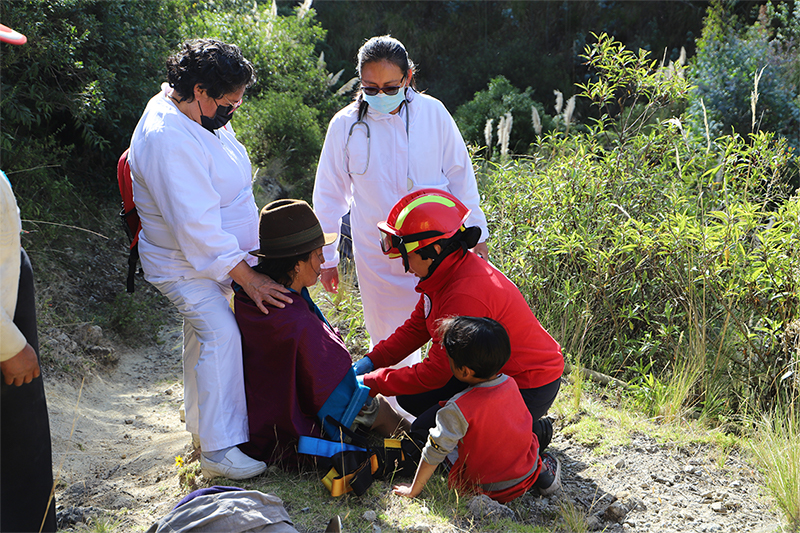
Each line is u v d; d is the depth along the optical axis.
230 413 2.76
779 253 4.20
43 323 4.95
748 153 5.11
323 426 2.76
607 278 4.53
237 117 8.83
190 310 2.79
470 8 15.90
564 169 5.41
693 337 4.31
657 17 15.66
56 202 6.30
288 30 11.00
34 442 2.18
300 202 2.82
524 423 2.68
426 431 2.85
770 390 3.96
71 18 6.04
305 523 2.44
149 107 2.79
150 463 3.40
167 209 2.66
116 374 5.01
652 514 2.85
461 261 2.82
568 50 15.48
